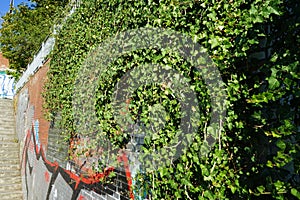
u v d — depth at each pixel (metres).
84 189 4.52
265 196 1.77
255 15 1.70
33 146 9.42
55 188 6.19
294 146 1.52
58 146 6.03
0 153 11.71
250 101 1.76
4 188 10.03
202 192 1.84
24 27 17.00
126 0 3.22
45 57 8.55
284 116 1.66
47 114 6.47
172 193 2.05
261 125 1.81
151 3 2.68
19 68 17.94
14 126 14.35
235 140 1.89
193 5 2.20
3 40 16.70
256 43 1.76
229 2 1.88
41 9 17.50
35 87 10.23
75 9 5.48
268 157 1.81
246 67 1.97
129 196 3.08
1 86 20.39
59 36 5.93
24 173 10.28
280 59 1.65
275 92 1.63
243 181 1.84
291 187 1.55
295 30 1.68
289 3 1.76
